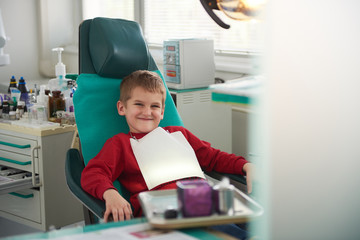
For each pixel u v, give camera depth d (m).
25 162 2.26
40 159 2.22
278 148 0.77
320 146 0.78
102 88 1.85
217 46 3.40
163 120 1.89
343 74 0.76
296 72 0.75
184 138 1.76
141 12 3.99
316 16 0.74
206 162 1.76
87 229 0.89
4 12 4.13
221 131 2.89
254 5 1.12
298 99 0.76
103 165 1.54
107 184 1.41
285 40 0.74
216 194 0.90
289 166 0.77
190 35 3.60
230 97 2.07
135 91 1.72
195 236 0.86
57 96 2.38
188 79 2.74
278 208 0.79
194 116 2.76
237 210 0.93
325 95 0.76
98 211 1.35
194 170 1.64
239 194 1.04
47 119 2.39
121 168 1.62
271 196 0.79
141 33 1.98
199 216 0.88
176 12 3.69
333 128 0.77
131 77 1.75
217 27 3.38
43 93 2.49
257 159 0.79
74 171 1.62
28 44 4.34
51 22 4.41
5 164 2.38
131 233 0.87
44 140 2.21
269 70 0.75
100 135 1.75
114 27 1.90
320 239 0.79
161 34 3.85
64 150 2.31
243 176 1.66
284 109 0.75
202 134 2.81
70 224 2.41
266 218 0.79
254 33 3.09
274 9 0.73
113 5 4.31
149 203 1.05
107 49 1.84
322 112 0.76
